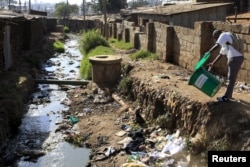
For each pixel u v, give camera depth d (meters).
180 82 11.16
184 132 8.72
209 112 8.02
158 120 9.94
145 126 10.45
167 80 11.55
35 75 18.19
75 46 37.47
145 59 17.03
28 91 15.13
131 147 9.18
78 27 65.12
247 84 10.38
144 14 28.75
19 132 11.23
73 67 22.98
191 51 13.57
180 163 7.63
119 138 9.96
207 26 12.34
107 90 14.38
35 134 11.05
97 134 10.57
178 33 14.98
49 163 9.11
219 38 8.02
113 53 20.42
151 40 18.52
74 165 8.96
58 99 14.90
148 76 12.72
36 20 27.52
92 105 13.45
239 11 25.02
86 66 18.58
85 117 12.31
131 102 12.72
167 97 9.99
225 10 22.14
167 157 7.98
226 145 7.04
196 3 26.42
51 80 16.75
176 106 9.30
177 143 8.30
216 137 7.50
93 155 9.30
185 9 22.94
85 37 25.73
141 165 7.71
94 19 59.47
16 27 20.08
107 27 37.16
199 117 8.28
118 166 8.35
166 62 15.88
